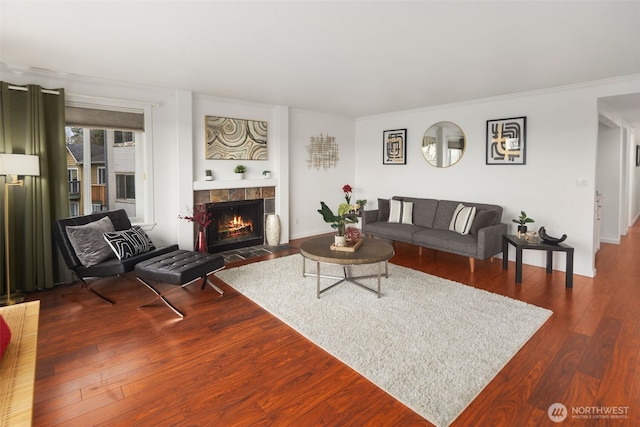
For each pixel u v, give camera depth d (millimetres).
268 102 5344
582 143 4117
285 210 5816
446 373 2193
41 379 2145
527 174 4582
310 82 4082
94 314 3082
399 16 2336
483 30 2559
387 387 2062
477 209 4785
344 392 2037
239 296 3498
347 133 6773
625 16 2299
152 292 3613
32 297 3461
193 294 3553
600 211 5590
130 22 2441
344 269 3902
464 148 5199
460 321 2895
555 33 2594
